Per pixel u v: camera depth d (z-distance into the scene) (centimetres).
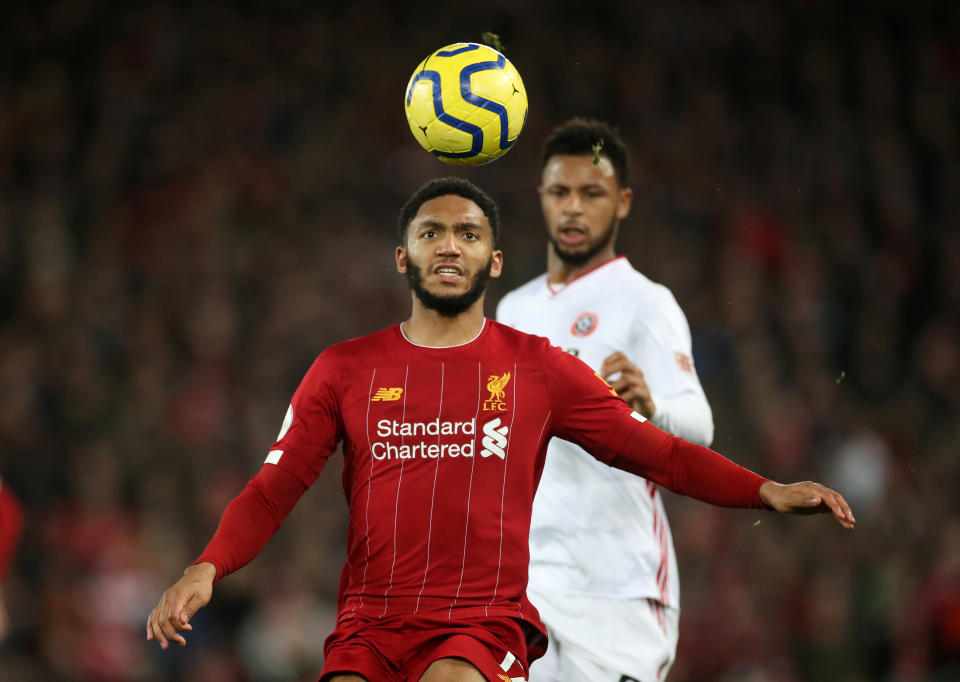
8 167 5381
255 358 4622
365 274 5116
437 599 1307
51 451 3978
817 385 4784
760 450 4409
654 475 1373
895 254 5684
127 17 5997
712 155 5912
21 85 5731
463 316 1392
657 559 1745
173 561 3753
